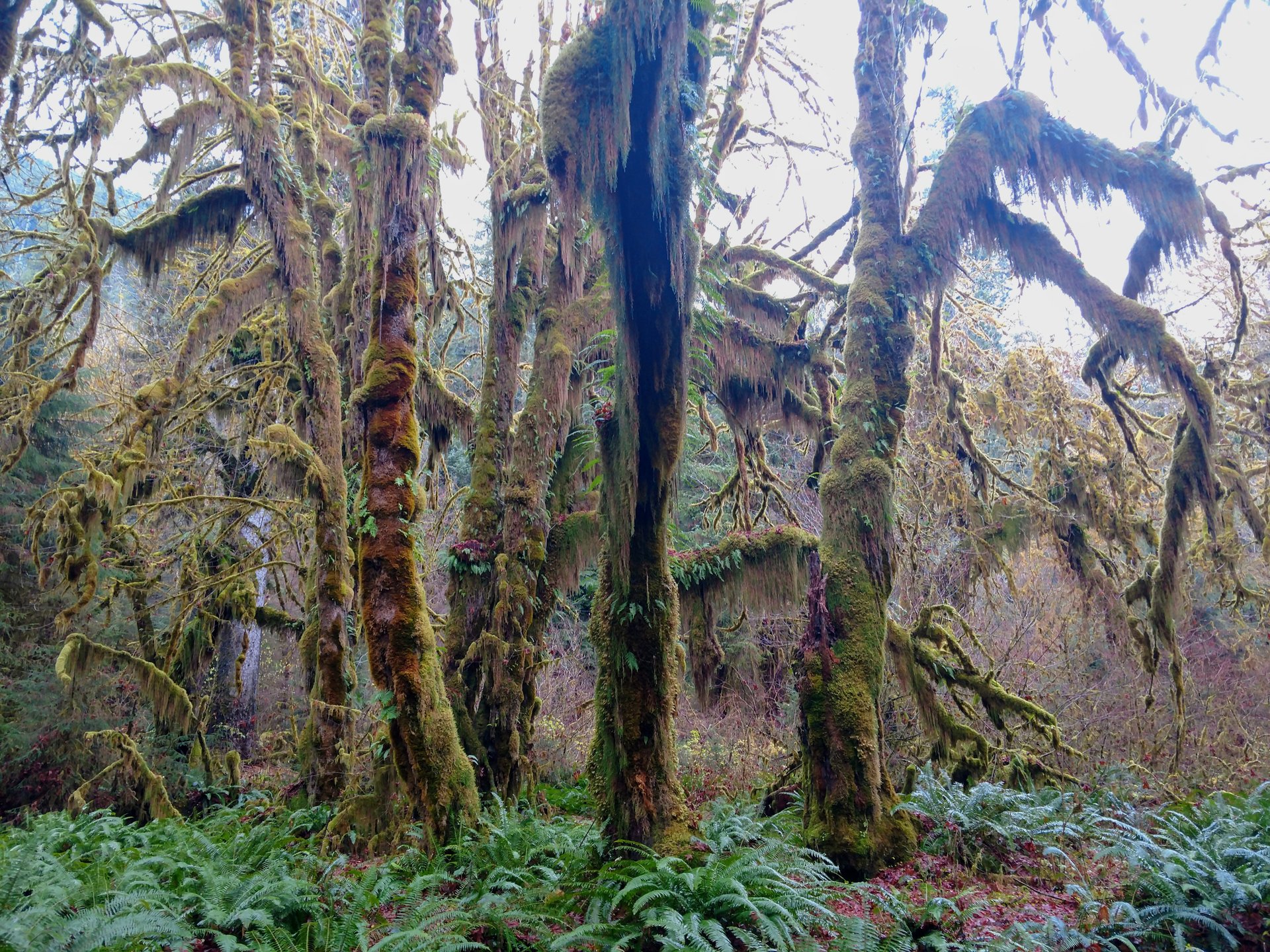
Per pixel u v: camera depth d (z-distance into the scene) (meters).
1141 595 12.97
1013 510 15.51
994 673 12.43
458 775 8.67
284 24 18.03
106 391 17.95
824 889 6.88
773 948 5.59
